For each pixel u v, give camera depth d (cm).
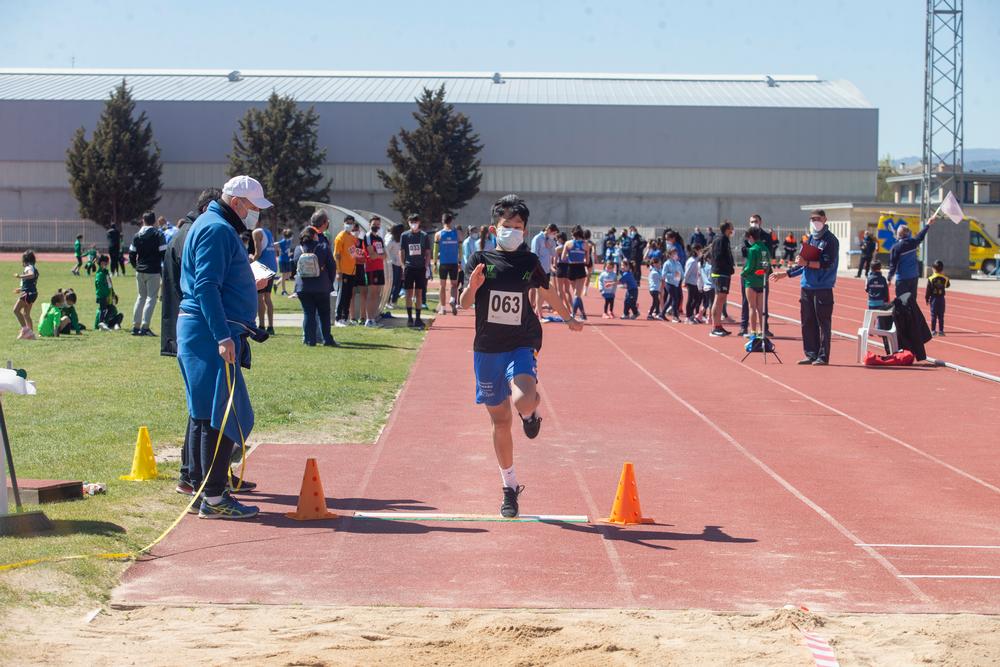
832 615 613
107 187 7400
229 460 813
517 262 787
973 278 5188
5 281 4009
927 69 5378
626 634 576
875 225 5812
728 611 618
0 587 610
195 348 809
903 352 1784
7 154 7781
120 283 3997
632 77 8450
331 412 1262
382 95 7888
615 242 5266
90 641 553
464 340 2098
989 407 1362
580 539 762
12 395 1294
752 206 7800
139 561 694
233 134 7388
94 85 8112
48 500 802
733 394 1460
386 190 7750
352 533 771
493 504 859
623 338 2211
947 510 853
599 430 1185
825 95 8050
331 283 1944
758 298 2169
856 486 933
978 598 644
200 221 812
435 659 537
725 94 8025
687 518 823
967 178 7625
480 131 7719
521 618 597
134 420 1149
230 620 593
